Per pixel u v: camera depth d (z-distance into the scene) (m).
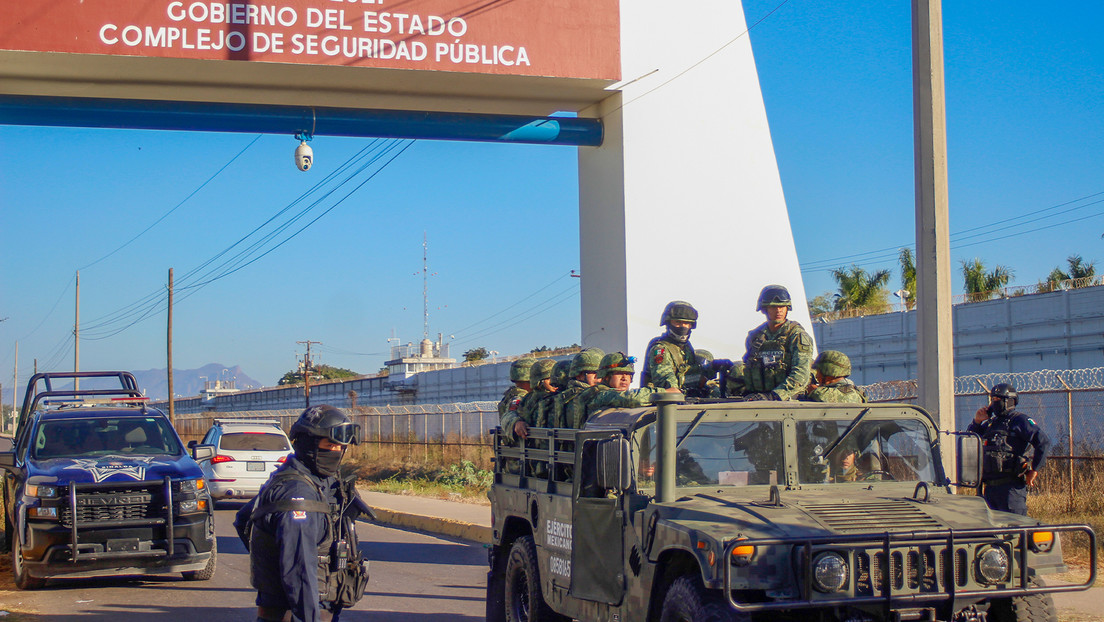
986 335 26.06
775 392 6.95
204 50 12.61
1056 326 23.97
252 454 20.50
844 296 37.53
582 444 6.75
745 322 14.91
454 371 44.28
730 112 15.12
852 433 6.38
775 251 15.16
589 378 7.94
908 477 6.42
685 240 14.75
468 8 13.48
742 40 15.28
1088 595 9.00
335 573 4.67
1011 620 5.60
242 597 10.63
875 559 5.12
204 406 90.12
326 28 12.96
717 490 6.02
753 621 5.42
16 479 11.62
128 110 13.39
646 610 5.79
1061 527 5.42
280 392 67.31
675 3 14.88
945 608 5.21
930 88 9.49
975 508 5.74
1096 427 21.39
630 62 14.59
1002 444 9.44
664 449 5.88
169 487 10.88
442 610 9.94
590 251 15.67
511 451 8.41
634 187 14.59
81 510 10.59
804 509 5.51
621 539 6.18
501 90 14.42
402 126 14.40
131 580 11.77
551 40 13.89
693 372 8.13
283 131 14.12
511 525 8.30
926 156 9.48
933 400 9.28
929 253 9.39
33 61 12.61
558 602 7.09
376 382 52.72
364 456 36.03
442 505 20.42
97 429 12.14
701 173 14.91
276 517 4.38
